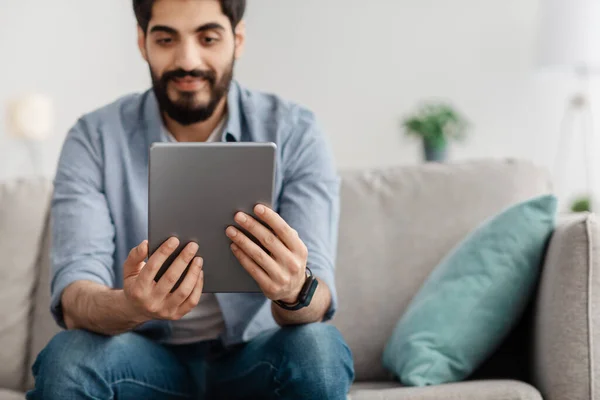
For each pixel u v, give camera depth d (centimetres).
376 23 423
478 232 162
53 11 404
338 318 173
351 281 175
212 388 149
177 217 113
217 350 152
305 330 127
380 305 173
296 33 429
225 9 141
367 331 171
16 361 181
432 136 373
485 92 414
